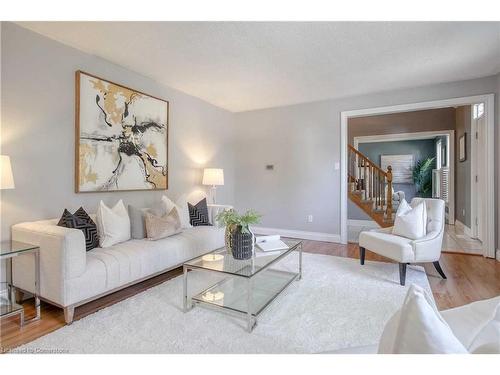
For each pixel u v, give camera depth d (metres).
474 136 4.76
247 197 5.47
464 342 0.72
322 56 3.03
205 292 2.39
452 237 4.97
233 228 2.38
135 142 3.47
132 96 3.42
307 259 3.62
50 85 2.65
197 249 3.18
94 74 3.02
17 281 2.25
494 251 3.70
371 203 5.36
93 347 1.72
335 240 4.67
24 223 2.37
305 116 4.89
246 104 4.98
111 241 2.61
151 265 2.62
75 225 2.40
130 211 2.97
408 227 2.98
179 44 2.76
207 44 2.76
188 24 2.40
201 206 3.93
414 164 8.52
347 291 2.57
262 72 3.49
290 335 1.86
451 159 6.18
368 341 1.79
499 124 3.58
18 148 2.44
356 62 3.19
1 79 2.33
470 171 5.05
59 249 1.99
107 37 2.63
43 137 2.61
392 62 3.19
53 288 2.02
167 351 1.67
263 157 5.30
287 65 3.26
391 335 0.68
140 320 2.05
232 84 3.94
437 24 2.41
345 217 4.59
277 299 2.38
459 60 3.15
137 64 3.26
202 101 4.69
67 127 2.79
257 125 5.34
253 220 2.39
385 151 8.82
